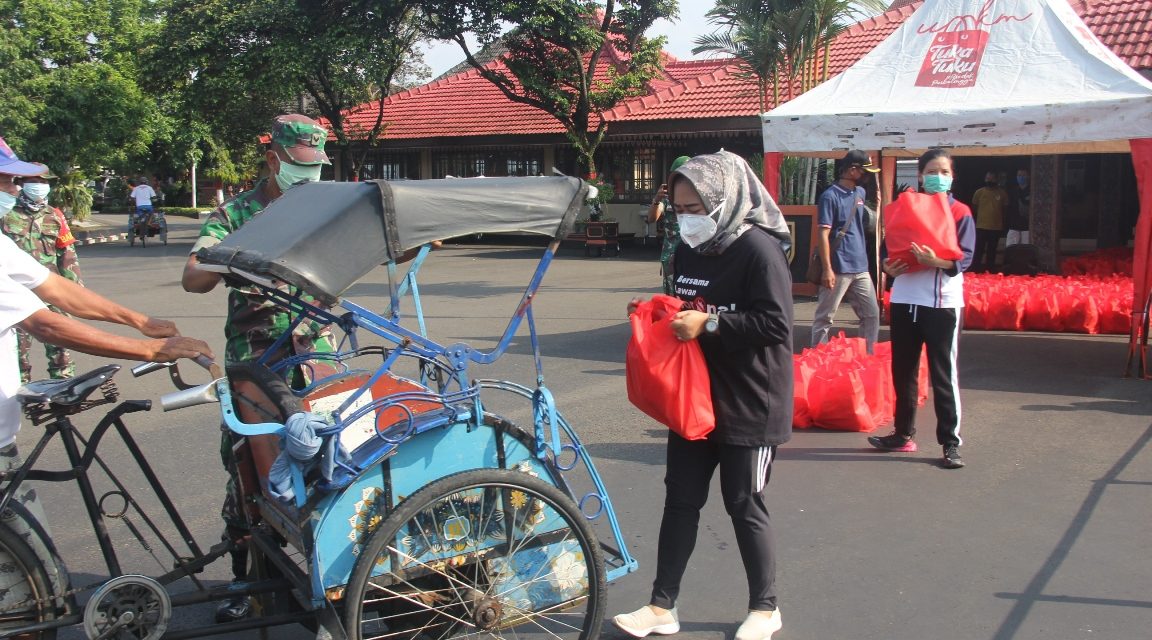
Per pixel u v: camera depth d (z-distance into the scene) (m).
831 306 7.76
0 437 3.18
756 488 3.48
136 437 6.53
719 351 3.43
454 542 3.16
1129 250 12.93
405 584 3.18
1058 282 10.33
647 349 3.37
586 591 3.41
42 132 27.73
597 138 21.86
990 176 15.70
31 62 26.56
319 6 22.19
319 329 3.93
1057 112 7.63
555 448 3.34
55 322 3.06
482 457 3.22
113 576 3.30
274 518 3.36
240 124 26.77
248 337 3.88
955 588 4.03
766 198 3.50
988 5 8.80
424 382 3.91
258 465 3.47
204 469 5.82
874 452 5.91
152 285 16.06
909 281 5.55
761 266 3.33
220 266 3.17
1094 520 4.73
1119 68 7.92
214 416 7.09
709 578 4.22
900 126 8.28
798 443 6.14
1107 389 7.39
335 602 3.09
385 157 27.42
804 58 14.17
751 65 14.76
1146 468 5.48
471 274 17.14
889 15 21.45
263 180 4.02
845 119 8.48
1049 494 5.11
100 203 47.19
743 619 3.84
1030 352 8.85
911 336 5.65
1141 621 3.71
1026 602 3.89
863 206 7.69
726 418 3.42
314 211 3.14
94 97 27.97
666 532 3.65
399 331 3.09
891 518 4.82
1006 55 8.48
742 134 21.89
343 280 2.95
